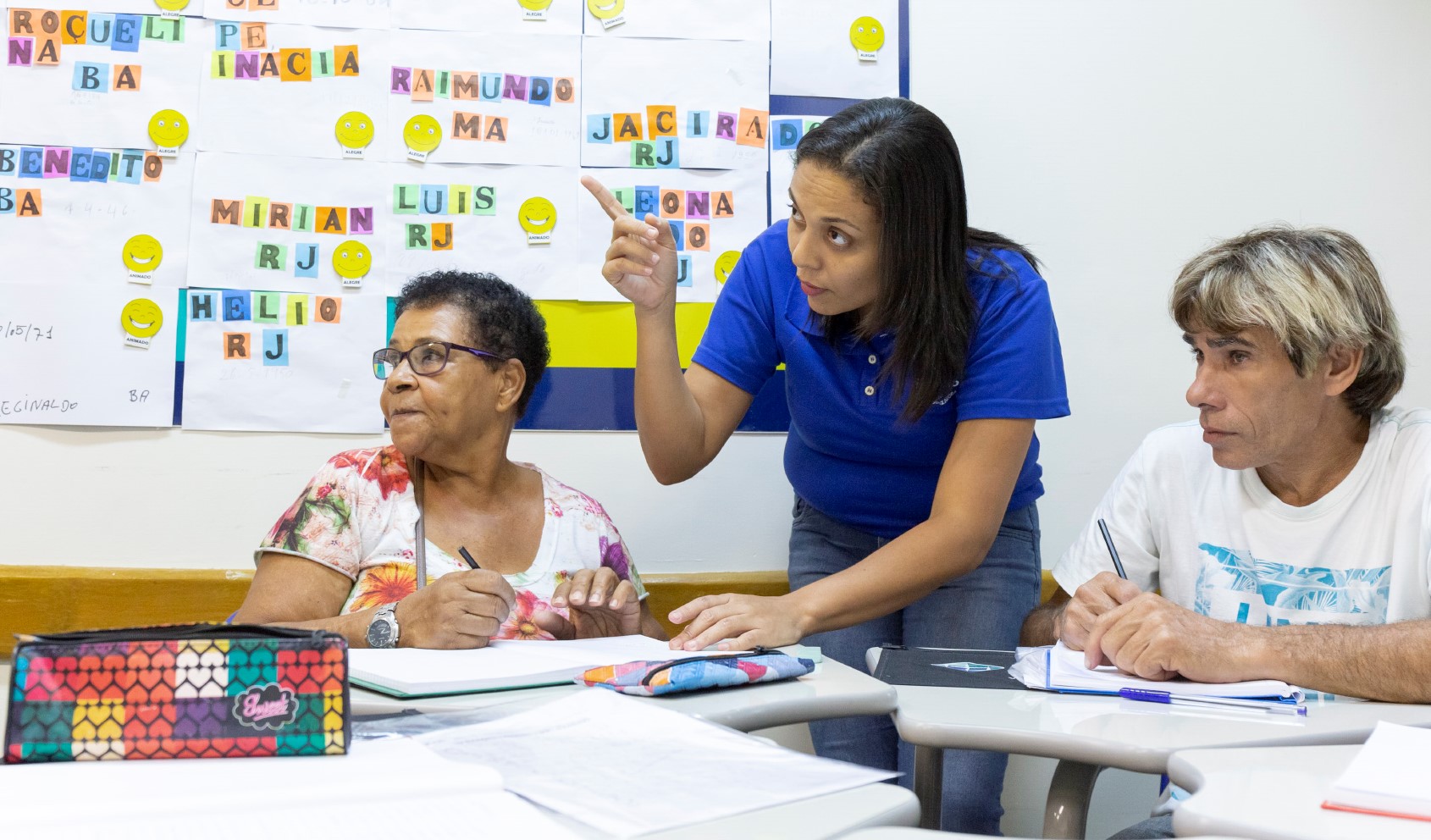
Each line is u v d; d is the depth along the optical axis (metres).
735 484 1.80
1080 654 1.06
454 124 1.75
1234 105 1.91
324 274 1.72
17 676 0.57
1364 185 1.93
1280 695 0.88
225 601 1.65
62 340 1.65
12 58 1.66
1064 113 1.88
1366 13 1.93
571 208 1.78
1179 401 1.89
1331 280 1.11
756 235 1.81
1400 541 1.14
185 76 1.70
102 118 1.68
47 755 0.57
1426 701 0.89
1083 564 1.35
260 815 0.49
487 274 1.55
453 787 0.53
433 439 1.27
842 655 1.52
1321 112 1.93
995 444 1.28
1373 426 1.19
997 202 1.86
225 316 1.70
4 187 1.65
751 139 1.81
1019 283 1.33
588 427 1.77
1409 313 1.93
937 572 1.21
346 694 0.60
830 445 1.48
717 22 1.81
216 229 1.70
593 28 1.79
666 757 0.62
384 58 1.74
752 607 1.07
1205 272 1.16
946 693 0.93
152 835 0.45
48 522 1.64
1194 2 1.91
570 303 1.77
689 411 1.38
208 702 0.58
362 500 1.27
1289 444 1.16
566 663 0.92
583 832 0.49
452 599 1.02
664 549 1.78
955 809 1.38
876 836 0.49
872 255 1.24
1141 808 1.86
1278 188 1.92
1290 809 0.54
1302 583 1.19
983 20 1.86
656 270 1.33
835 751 1.54
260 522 1.70
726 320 1.49
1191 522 1.29
